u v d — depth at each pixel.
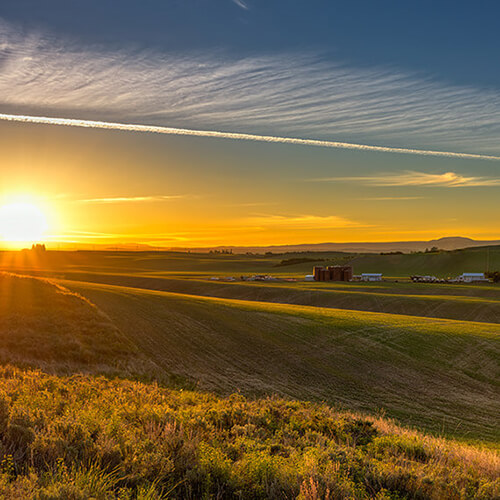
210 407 13.15
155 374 29.55
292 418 12.43
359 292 100.81
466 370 36.88
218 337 41.31
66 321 34.75
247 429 10.13
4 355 26.64
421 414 27.31
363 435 12.05
